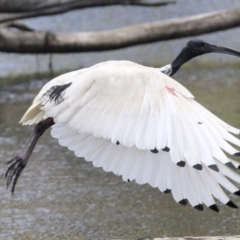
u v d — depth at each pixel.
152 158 7.91
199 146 7.04
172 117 7.29
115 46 19.70
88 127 7.74
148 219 11.77
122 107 7.65
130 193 12.92
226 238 9.18
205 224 11.56
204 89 18.88
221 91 18.61
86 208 12.23
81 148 8.52
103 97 7.82
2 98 18.47
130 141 7.36
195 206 7.57
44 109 8.37
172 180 7.74
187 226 11.49
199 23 19.88
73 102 7.92
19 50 19.34
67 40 19.48
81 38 19.59
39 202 12.46
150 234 11.17
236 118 16.39
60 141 8.64
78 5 18.97
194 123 7.25
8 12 18.19
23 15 18.98
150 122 7.37
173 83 7.87
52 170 13.98
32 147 9.65
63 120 7.92
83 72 8.33
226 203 7.48
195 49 11.09
